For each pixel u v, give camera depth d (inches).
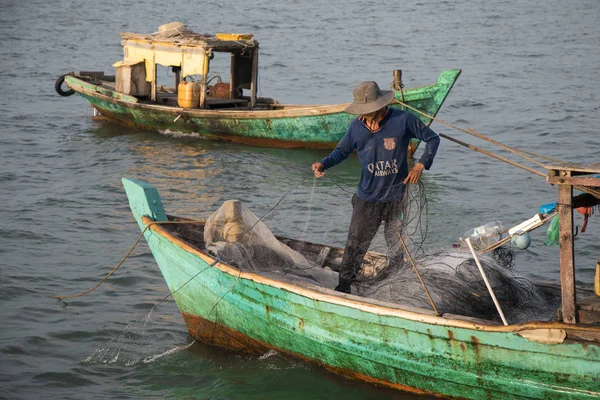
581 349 609.3
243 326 815.7
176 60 1984.5
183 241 843.4
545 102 2411.4
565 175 599.5
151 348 848.3
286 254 858.8
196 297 848.3
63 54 3565.5
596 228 1203.9
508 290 741.3
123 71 2059.5
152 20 5324.8
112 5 6328.7
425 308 719.1
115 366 804.6
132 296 982.4
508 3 6678.2
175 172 1596.9
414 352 693.3
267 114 1809.8
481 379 667.4
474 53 3727.9
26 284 1002.7
